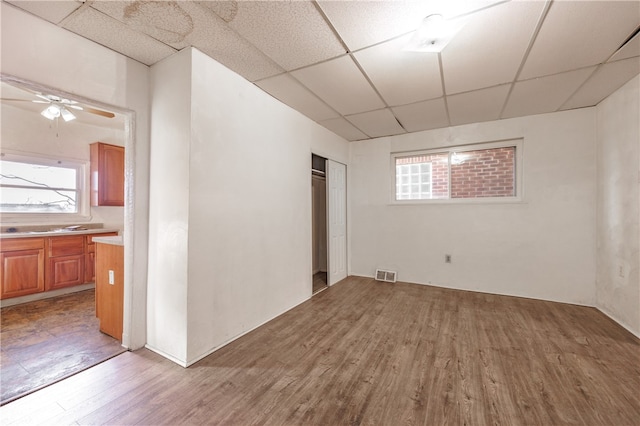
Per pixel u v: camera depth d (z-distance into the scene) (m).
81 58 1.88
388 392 1.72
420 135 4.14
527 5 1.60
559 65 2.28
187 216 2.02
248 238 2.57
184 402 1.62
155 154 2.24
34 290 3.39
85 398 1.65
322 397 1.67
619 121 2.71
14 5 1.58
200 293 2.11
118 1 1.55
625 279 2.62
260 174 2.71
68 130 3.99
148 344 2.27
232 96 2.38
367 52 2.09
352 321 2.81
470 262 3.84
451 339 2.41
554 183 3.35
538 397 1.66
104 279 2.54
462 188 3.94
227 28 1.81
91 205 4.26
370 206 4.57
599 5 1.59
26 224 3.67
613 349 2.21
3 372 1.91
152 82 2.27
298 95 2.86
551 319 2.82
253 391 1.73
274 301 2.91
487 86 2.66
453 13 1.66
